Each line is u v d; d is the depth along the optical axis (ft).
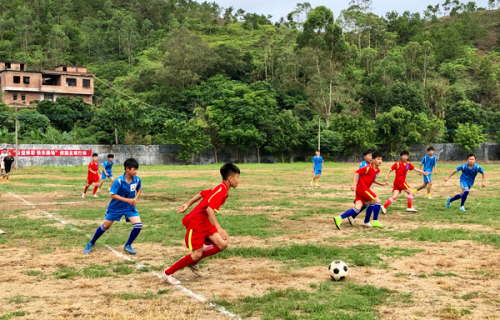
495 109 283.18
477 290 16.49
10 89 214.07
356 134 190.39
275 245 25.07
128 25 385.09
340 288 16.85
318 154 68.59
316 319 13.50
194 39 278.26
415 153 207.62
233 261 21.42
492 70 314.96
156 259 22.04
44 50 325.62
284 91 256.93
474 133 200.85
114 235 28.25
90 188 65.51
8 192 58.75
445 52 367.86
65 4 420.36
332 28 226.79
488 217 34.81
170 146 172.76
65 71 233.14
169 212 38.55
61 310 14.48
